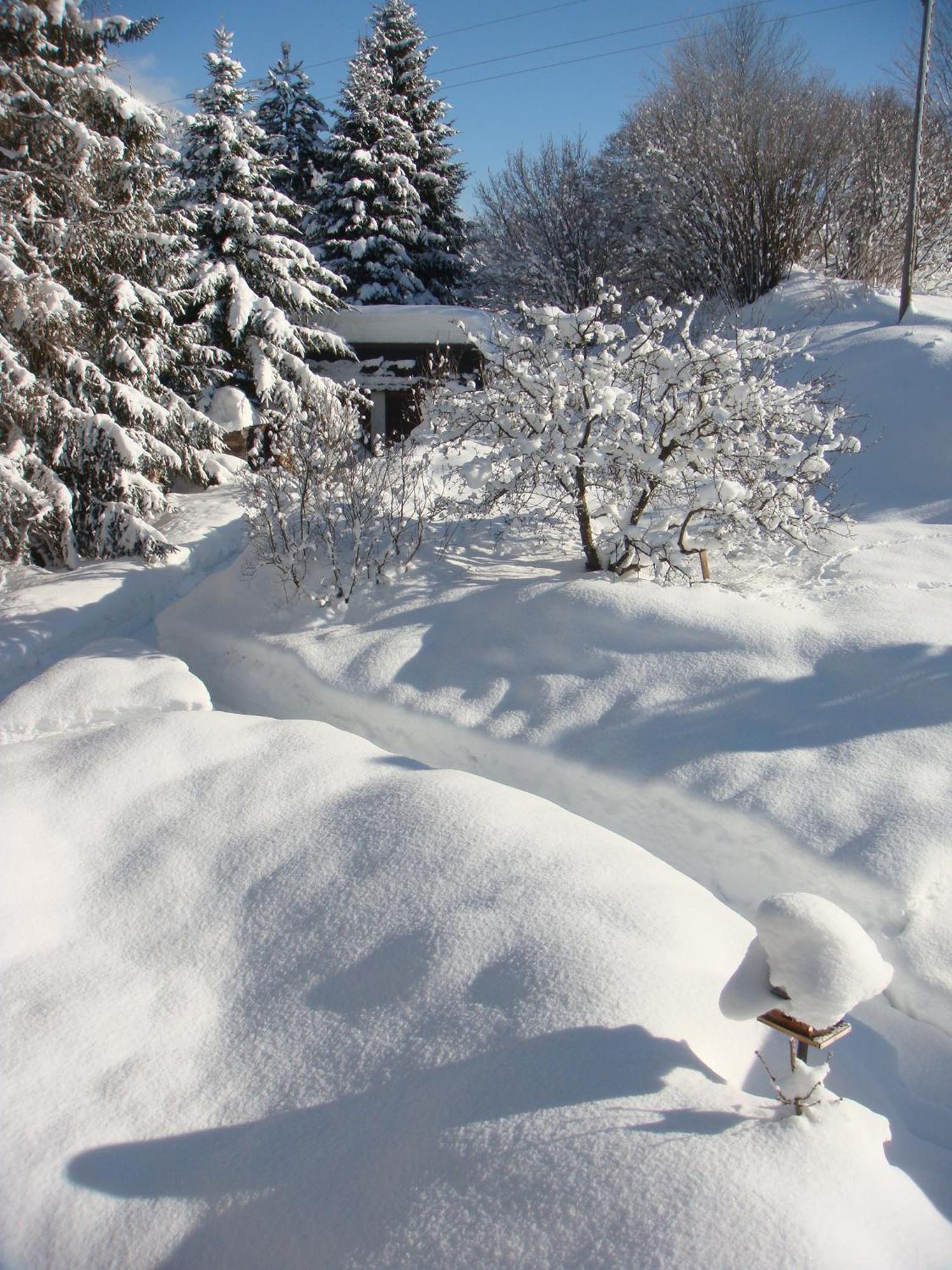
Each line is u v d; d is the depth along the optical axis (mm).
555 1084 3049
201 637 8500
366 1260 2609
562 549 9094
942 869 4523
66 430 12078
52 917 4359
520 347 8250
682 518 8344
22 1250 2861
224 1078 3439
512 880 4148
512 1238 2547
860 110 21625
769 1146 2727
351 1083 3305
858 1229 2506
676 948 3744
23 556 11852
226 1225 2850
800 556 8750
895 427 12219
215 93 18562
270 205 18984
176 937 4207
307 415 9906
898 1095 3721
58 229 12141
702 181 19516
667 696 6059
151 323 14047
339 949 3961
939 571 8078
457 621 7430
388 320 19578
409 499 9633
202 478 15109
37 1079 3426
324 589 8203
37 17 12008
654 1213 2510
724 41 22453
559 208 23219
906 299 15297
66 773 5492
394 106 31844
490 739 6129
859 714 5617
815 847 4770
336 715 6961
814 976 2758
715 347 7539
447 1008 3510
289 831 4785
